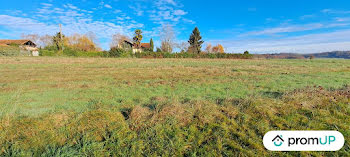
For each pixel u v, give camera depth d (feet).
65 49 107.24
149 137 9.35
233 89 20.57
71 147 8.42
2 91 18.92
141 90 20.20
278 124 10.39
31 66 42.60
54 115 11.22
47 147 8.26
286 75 32.32
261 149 8.33
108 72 36.17
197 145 8.79
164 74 34.27
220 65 54.65
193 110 12.08
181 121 10.84
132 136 9.38
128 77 30.60
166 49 130.72
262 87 21.75
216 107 12.93
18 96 16.76
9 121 10.28
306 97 14.25
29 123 9.93
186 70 40.34
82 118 10.75
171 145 8.66
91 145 8.43
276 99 14.34
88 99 16.53
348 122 10.38
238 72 36.91
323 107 12.34
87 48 143.54
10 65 43.34
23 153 7.84
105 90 19.94
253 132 9.75
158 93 18.89
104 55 97.71
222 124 10.48
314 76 30.83
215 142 8.92
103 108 13.61
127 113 12.17
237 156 7.97
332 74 33.96
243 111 12.06
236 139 9.15
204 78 29.43
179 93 18.80
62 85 22.54
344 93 15.07
